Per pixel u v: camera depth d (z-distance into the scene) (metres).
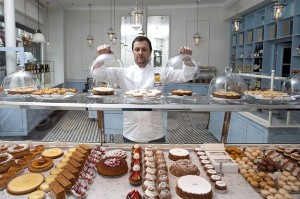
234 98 1.33
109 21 6.83
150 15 6.66
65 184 1.10
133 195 1.04
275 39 4.32
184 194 1.07
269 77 2.28
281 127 2.39
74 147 1.58
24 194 1.09
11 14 3.47
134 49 1.79
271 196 1.07
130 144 1.62
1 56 3.91
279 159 1.40
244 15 5.55
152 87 1.77
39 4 5.90
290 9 3.93
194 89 5.84
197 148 1.56
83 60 6.99
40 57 6.42
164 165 1.29
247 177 1.23
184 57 1.80
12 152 1.43
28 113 3.88
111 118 3.41
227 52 6.62
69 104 1.24
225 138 1.72
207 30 6.59
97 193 1.10
